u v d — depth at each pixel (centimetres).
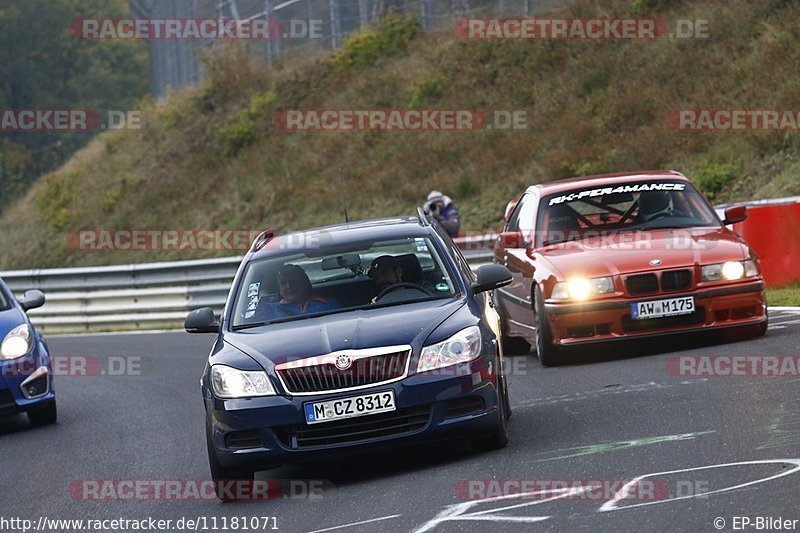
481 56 11944
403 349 2583
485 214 9744
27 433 4181
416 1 13588
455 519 2064
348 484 2592
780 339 3788
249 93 13812
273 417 2569
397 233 3102
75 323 8506
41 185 14900
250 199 11938
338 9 13962
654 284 3853
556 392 3431
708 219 4206
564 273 3906
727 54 9719
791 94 8594
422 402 2553
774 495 1945
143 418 4203
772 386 3008
